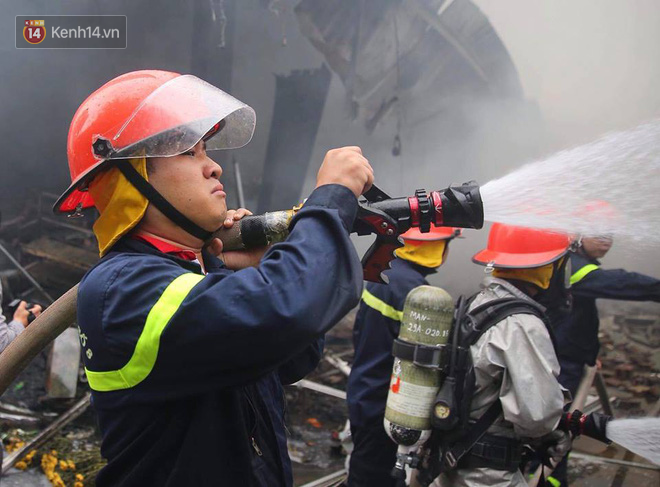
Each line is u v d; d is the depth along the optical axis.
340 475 4.07
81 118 1.34
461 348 2.46
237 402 1.34
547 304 2.79
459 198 1.46
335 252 1.24
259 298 1.14
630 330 7.40
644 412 5.28
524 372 2.33
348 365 5.67
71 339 4.97
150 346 1.18
